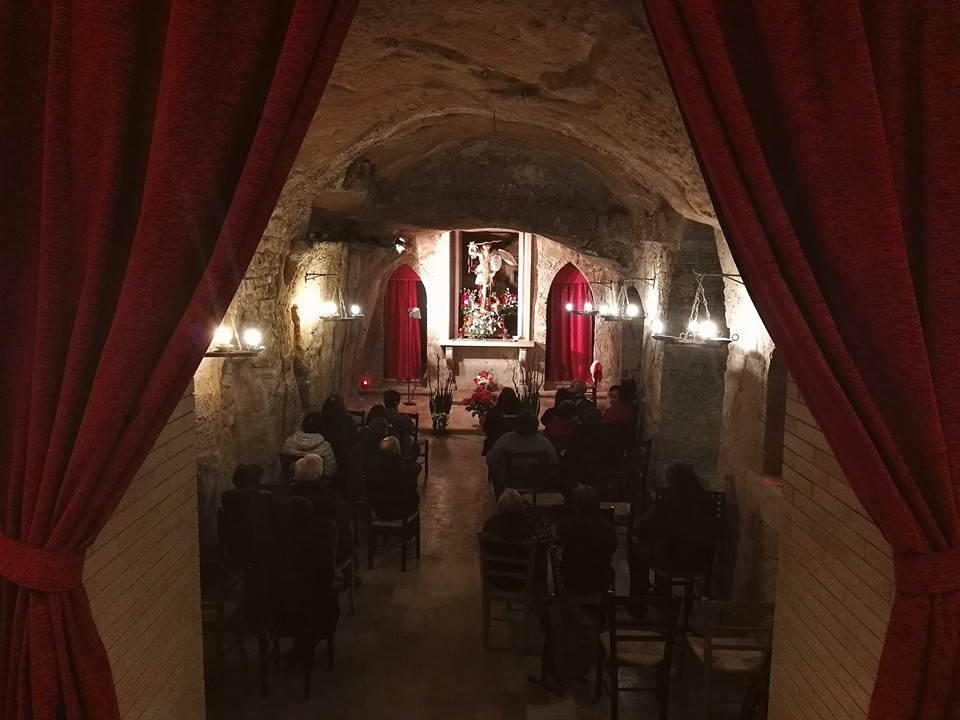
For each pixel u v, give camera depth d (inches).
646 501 325.4
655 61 152.3
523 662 201.5
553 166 371.2
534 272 605.0
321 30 82.4
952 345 87.1
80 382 88.0
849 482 88.2
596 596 193.3
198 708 128.6
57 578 86.8
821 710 107.7
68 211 90.4
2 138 92.0
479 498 350.0
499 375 606.2
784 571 122.8
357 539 283.4
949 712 85.0
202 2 83.8
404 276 624.4
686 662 200.4
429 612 231.0
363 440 280.1
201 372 256.4
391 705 180.9
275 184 85.8
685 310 309.1
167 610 115.3
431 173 388.8
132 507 102.4
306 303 362.0
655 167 216.8
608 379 594.2
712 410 315.3
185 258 87.4
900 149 89.4
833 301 88.7
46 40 93.0
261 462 301.3
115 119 88.6
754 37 88.4
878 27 89.0
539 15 154.8
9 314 93.0
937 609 84.0
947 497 84.4
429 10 156.9
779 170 89.7
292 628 181.2
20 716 88.8
